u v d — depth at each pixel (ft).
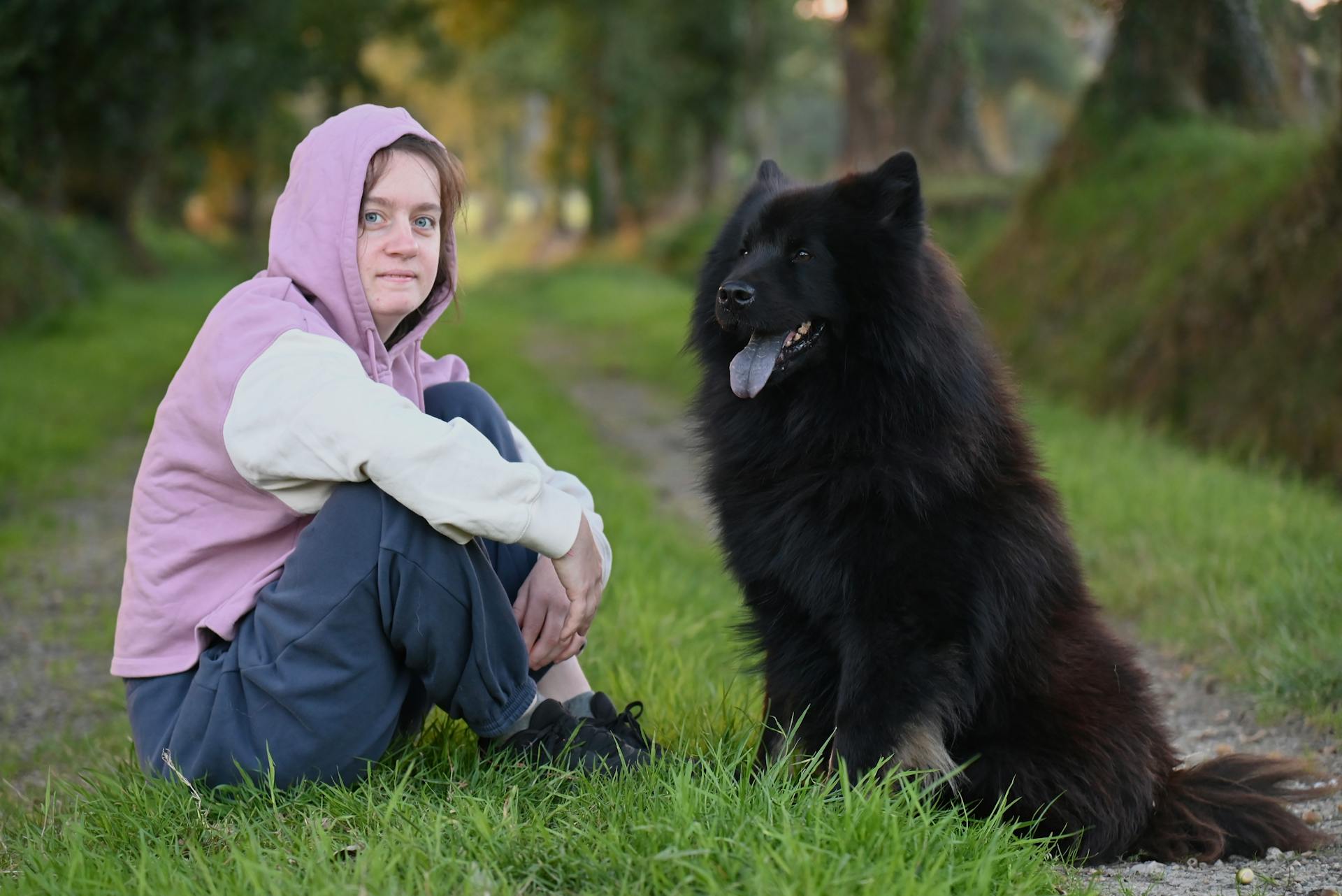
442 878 8.41
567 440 38.73
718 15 140.87
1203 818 11.55
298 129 140.15
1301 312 31.76
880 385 11.71
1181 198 41.01
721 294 12.32
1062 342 42.52
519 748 10.98
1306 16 39.06
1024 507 11.52
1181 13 44.80
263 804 9.87
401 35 138.41
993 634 11.07
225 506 10.27
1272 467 29.66
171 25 70.69
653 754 10.57
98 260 94.27
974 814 11.61
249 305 10.08
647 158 171.83
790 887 7.82
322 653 9.74
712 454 13.24
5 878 9.20
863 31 82.53
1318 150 33.22
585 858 8.73
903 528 11.08
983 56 183.42
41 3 61.52
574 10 143.74
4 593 23.41
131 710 10.80
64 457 36.50
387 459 9.41
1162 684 17.95
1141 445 32.17
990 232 62.90
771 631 12.32
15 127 65.36
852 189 12.48
